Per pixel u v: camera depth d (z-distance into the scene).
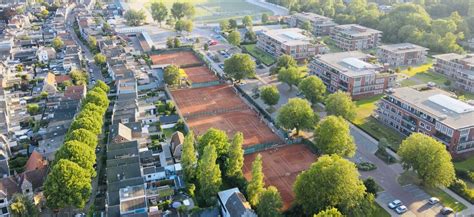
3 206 132.88
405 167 148.88
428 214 135.00
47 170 150.00
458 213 135.25
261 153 171.12
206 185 134.50
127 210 125.00
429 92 194.50
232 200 126.75
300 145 177.12
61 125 184.25
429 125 171.75
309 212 124.69
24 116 199.75
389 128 192.38
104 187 146.75
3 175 149.38
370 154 171.00
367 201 125.00
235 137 145.12
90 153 144.12
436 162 139.75
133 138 172.88
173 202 137.75
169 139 180.50
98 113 177.25
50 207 128.62
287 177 154.38
